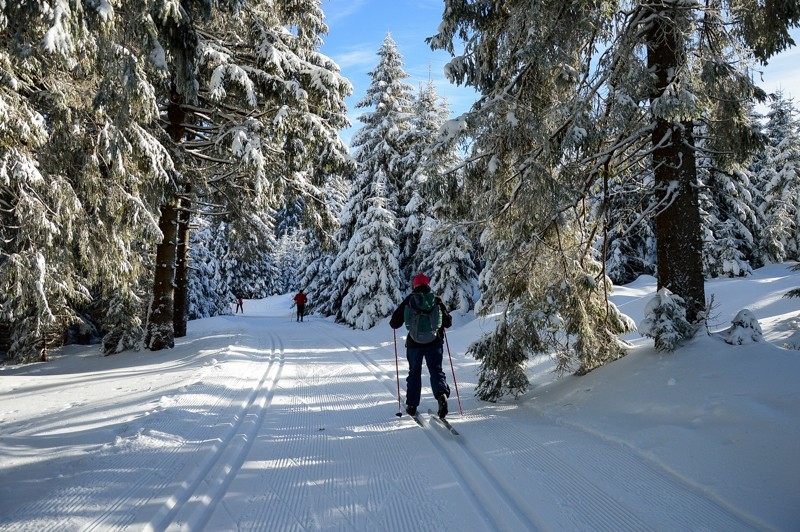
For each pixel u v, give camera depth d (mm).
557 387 5895
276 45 11070
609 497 3059
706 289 14539
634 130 5547
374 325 21062
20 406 7238
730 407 3678
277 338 16250
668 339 4844
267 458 4094
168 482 3455
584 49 6285
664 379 4547
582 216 6375
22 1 5211
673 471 3281
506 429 4641
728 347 4523
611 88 5043
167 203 10797
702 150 5367
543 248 5832
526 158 5520
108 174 8727
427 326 5336
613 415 4453
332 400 6453
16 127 6668
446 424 4848
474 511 3008
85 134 8414
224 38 11773
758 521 2615
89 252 9422
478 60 6512
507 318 5930
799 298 10727
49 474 3629
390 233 21953
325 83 11602
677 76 5082
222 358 10297
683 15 5113
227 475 3693
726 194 21812
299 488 3443
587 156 5676
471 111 5918
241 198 14633
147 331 13172
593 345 5762
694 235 5277
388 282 21562
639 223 5945
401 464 3871
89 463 3834
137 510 3023
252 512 3072
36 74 7430
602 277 6016
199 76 10609
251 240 16203
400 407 5508
